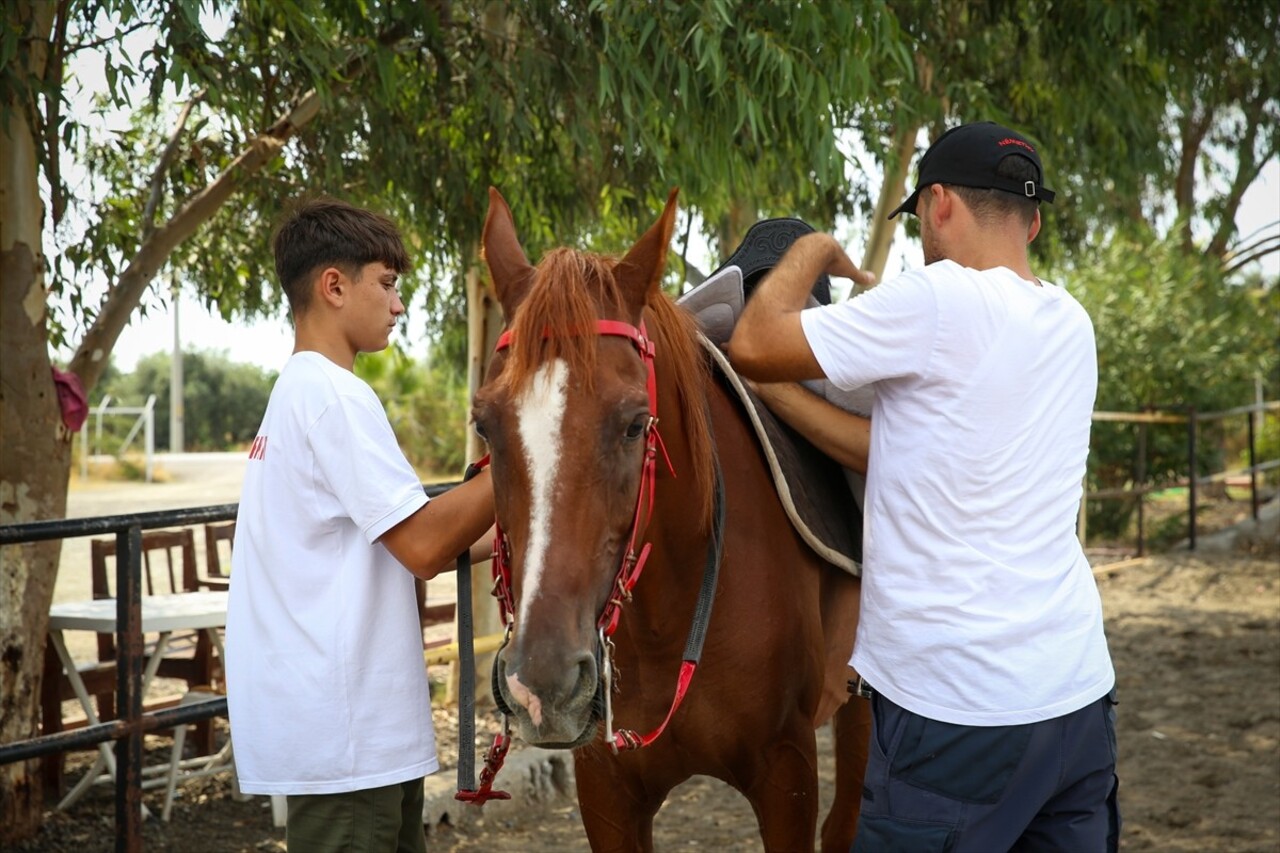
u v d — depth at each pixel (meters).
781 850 2.18
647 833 2.27
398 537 1.73
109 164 4.51
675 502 1.91
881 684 1.74
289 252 1.85
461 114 4.64
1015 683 1.64
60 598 7.51
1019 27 5.80
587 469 1.51
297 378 1.78
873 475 1.81
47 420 3.52
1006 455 1.68
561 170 4.95
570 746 1.47
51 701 3.88
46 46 3.29
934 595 1.68
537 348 1.54
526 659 1.44
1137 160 6.81
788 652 2.11
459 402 20.95
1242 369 11.54
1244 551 9.62
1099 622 1.75
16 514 3.47
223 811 3.89
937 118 5.71
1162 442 10.70
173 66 3.01
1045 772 1.67
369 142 4.52
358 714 1.75
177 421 27.70
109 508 13.89
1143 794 4.21
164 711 2.87
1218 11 5.69
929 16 5.59
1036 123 6.34
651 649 2.02
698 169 4.24
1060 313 1.75
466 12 4.39
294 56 3.62
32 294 3.47
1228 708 5.34
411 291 5.58
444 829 3.85
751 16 3.81
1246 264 16.52
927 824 1.67
